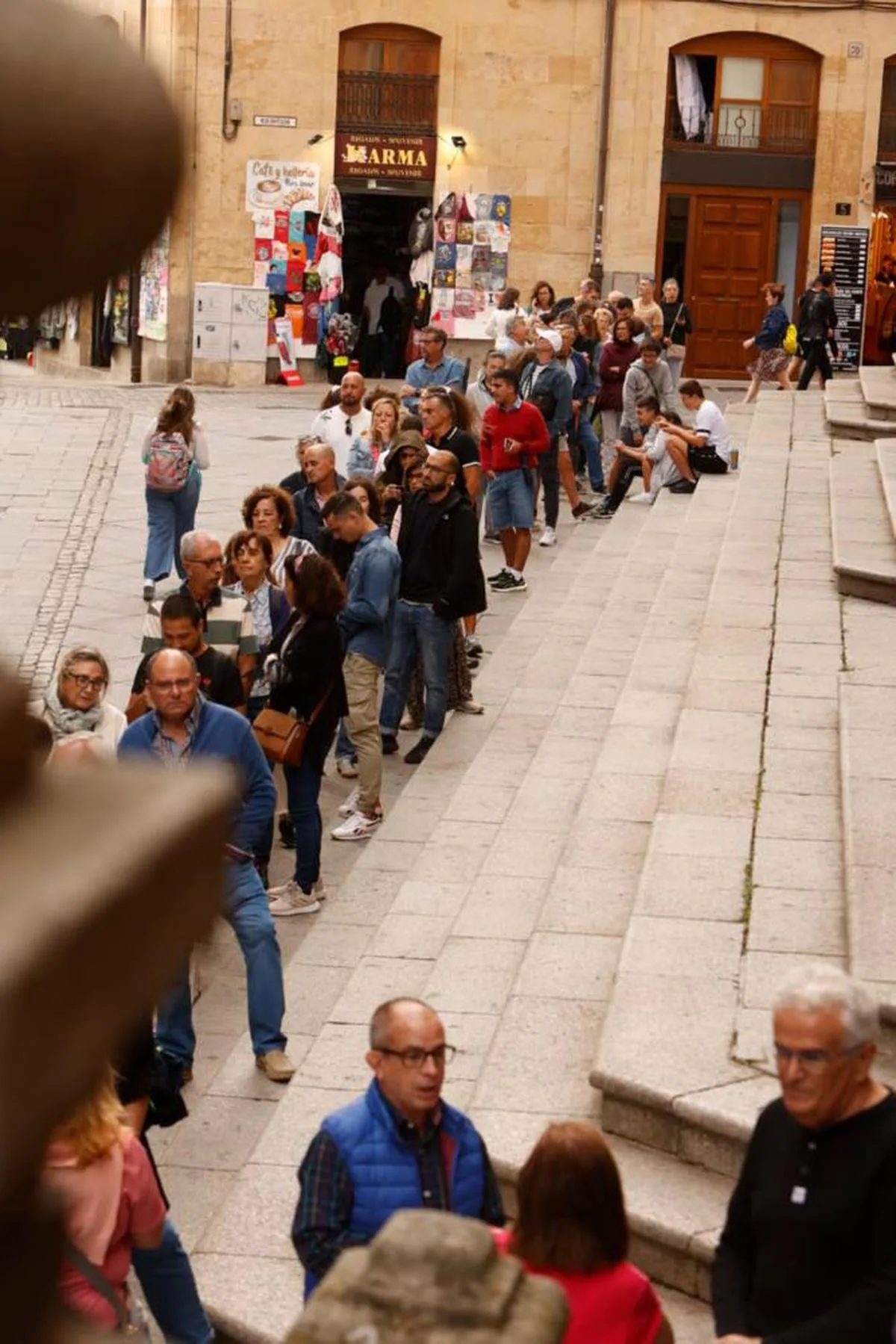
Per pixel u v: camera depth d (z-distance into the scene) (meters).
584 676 17.28
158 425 21.08
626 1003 8.92
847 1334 5.50
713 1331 7.19
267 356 43.19
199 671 12.59
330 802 15.53
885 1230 5.61
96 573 22.88
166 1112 8.26
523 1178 5.78
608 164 43.81
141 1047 7.68
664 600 18.34
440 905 12.55
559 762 14.91
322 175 43.31
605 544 23.36
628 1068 8.21
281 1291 7.92
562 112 43.75
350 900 13.34
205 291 42.34
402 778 15.91
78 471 29.27
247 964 10.66
